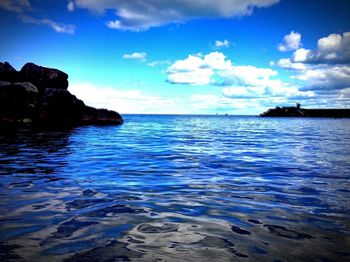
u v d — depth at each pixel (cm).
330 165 894
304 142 1719
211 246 322
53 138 1689
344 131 2992
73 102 3075
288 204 489
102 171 775
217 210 454
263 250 314
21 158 974
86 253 300
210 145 1520
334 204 491
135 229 369
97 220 400
